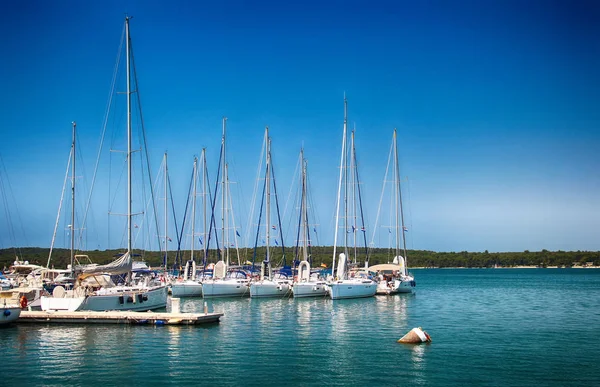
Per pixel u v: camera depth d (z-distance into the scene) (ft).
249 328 130.82
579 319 156.76
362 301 202.49
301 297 209.46
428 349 107.14
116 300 147.74
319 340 115.85
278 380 84.33
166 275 233.76
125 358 97.55
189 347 107.14
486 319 154.81
